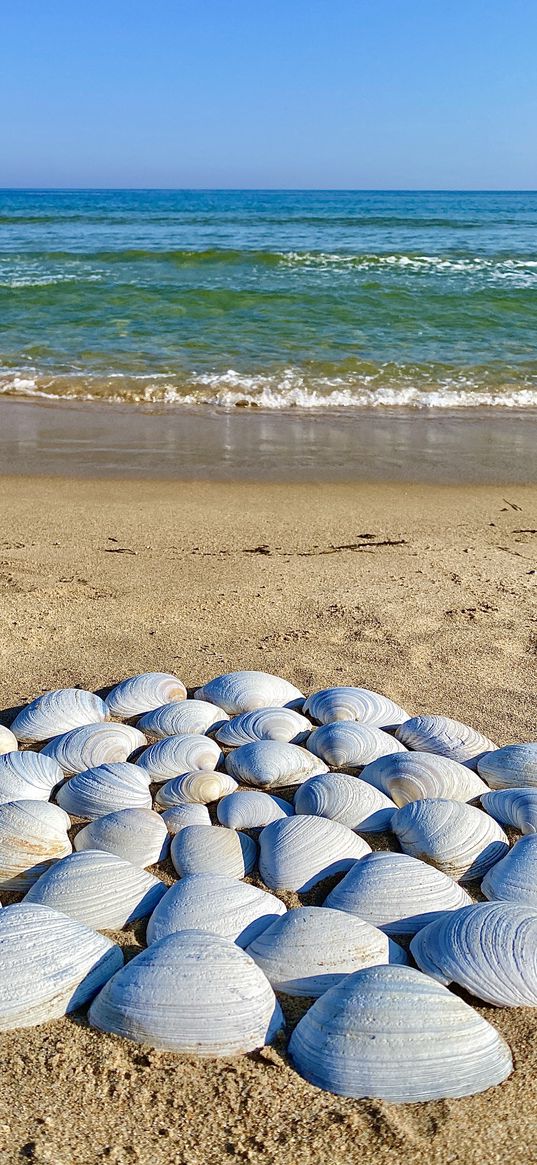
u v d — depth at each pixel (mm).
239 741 1153
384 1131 741
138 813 1001
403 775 1066
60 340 3867
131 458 2445
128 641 1396
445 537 1898
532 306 4781
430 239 9055
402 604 1526
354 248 7781
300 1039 789
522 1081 776
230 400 3082
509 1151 732
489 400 3154
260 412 2977
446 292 5156
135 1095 760
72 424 2785
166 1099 758
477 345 3914
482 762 1125
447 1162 725
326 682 1302
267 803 1035
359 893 911
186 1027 787
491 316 4539
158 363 3494
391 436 2725
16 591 1541
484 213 15812
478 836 991
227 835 984
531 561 1752
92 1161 722
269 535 1887
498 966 841
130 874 931
